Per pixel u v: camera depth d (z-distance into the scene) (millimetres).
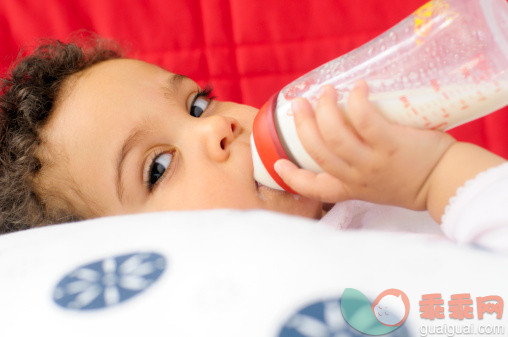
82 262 372
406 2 1150
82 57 914
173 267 343
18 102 763
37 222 732
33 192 732
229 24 1207
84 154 686
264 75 1217
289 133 575
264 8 1187
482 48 502
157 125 689
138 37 1193
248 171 654
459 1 511
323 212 822
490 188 477
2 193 745
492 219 458
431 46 518
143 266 351
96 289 336
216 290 313
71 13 1175
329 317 289
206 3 1193
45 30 1170
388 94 526
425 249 342
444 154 528
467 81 508
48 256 394
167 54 1206
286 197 656
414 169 527
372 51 554
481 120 1148
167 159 680
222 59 1212
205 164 656
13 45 1171
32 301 338
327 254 335
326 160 547
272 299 300
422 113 523
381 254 335
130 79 726
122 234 409
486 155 518
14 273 377
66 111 715
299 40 1197
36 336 307
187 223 409
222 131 667
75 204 708
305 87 583
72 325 308
